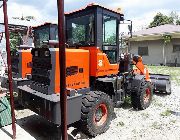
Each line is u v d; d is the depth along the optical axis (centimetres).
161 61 2252
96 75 494
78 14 523
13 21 1508
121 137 451
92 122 444
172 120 548
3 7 407
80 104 423
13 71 673
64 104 281
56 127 506
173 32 2078
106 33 521
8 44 417
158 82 812
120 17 561
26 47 743
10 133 461
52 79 421
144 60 2383
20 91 493
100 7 493
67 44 535
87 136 457
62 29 266
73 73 458
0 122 500
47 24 739
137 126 510
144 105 636
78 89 472
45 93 427
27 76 623
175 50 2152
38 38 784
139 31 2609
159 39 2239
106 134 466
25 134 459
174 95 819
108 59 546
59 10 262
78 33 526
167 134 463
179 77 1273
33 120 553
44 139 443
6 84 651
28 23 1579
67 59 443
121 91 561
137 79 625
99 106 463
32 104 446
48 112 395
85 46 511
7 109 521
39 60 454
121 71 620
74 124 501
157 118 565
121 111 623
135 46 2444
